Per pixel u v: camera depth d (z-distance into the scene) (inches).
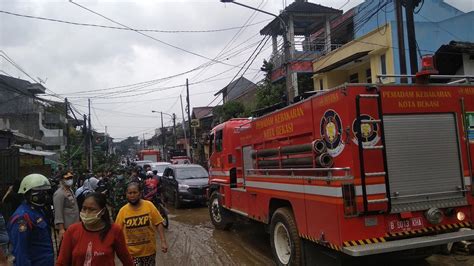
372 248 194.4
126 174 593.6
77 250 132.3
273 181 277.6
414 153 214.4
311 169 224.2
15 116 1528.1
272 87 949.2
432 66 219.6
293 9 968.9
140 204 200.4
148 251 198.7
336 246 203.3
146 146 4478.3
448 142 224.1
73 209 260.7
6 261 190.5
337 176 206.7
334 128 211.6
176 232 442.6
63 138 1733.5
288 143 261.3
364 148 203.0
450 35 773.9
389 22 687.1
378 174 203.9
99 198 135.6
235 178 382.3
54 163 1002.7
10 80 1571.1
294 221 249.4
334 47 1044.5
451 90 228.2
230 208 383.2
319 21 1037.8
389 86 213.2
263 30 1033.5
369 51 719.1
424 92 221.3
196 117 2255.2
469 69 551.5
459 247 275.3
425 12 858.1
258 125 309.0
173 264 308.2
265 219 295.3
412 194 211.3
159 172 882.8
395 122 212.5
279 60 991.6
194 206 661.3
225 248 352.2
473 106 232.4
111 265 134.5
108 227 136.5
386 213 205.9
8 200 226.7
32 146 1327.5
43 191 163.3
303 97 265.6
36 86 1611.7
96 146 2422.5
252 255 322.3
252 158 319.3
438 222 212.7
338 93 208.5
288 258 260.5
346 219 199.8
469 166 226.8
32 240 157.0
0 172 464.8
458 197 222.7
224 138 400.5
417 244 201.6
